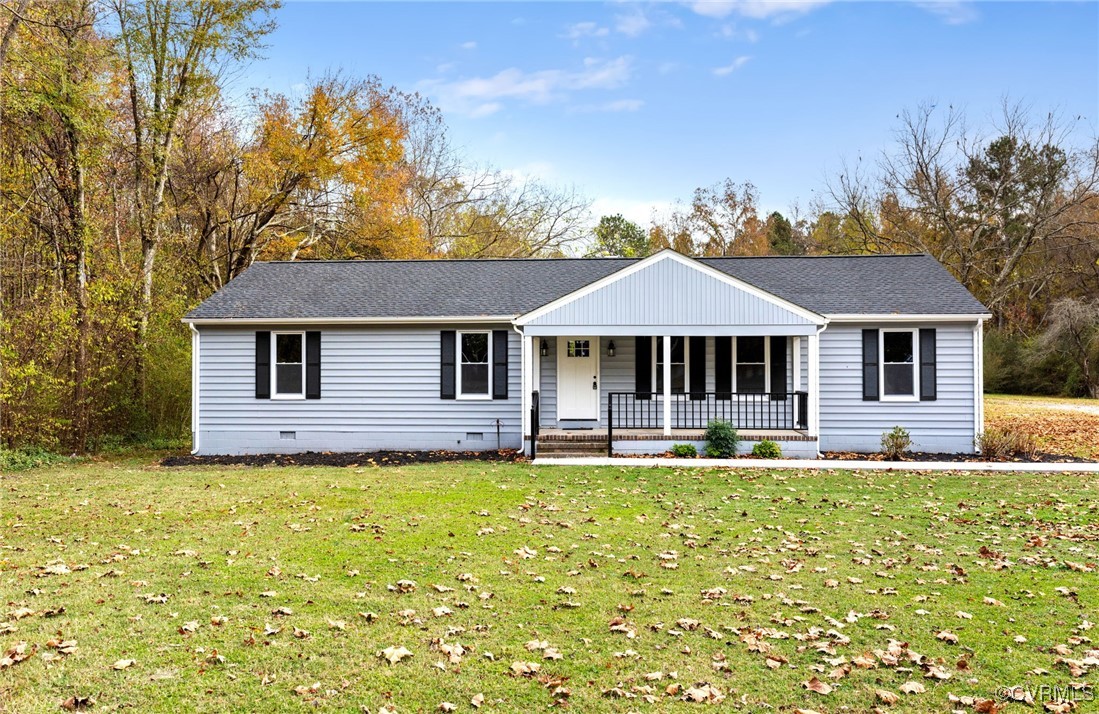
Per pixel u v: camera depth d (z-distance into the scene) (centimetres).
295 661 489
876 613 579
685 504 1010
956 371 1580
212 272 2570
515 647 514
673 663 489
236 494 1088
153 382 1897
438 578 668
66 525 883
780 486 1154
